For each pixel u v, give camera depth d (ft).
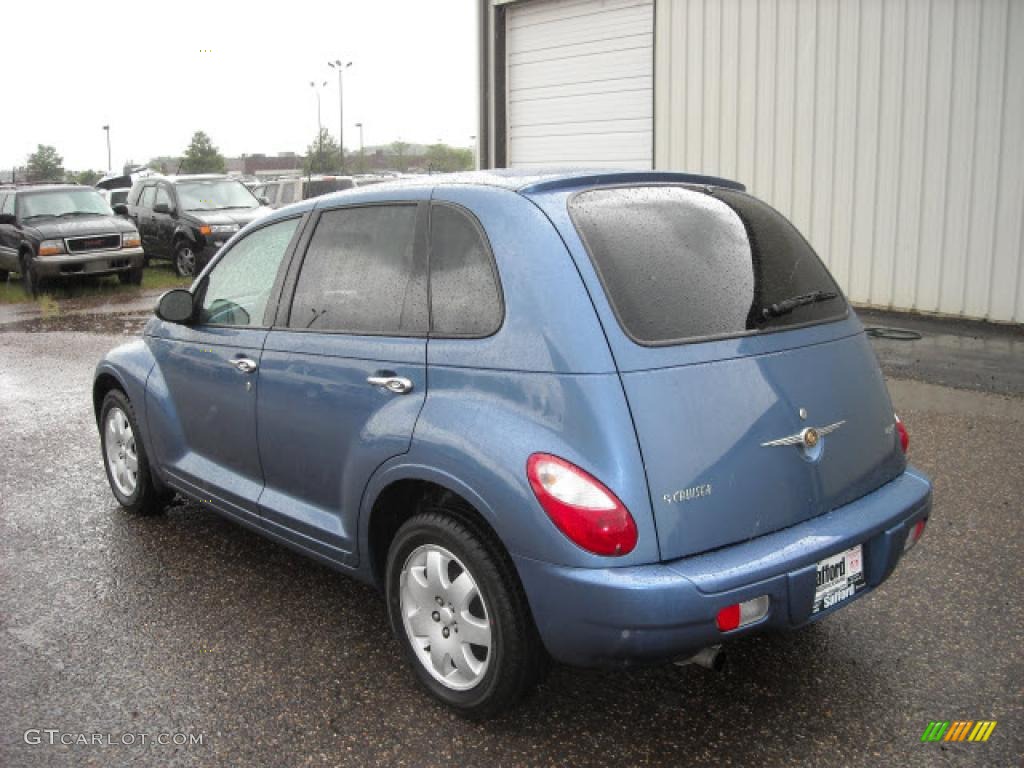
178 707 10.87
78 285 54.03
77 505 17.81
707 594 8.80
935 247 32.30
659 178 11.45
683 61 38.17
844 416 10.45
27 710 10.87
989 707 10.52
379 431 10.77
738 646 11.99
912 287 33.04
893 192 32.96
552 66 43.37
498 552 9.79
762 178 36.35
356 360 11.36
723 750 9.89
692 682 11.20
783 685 11.08
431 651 10.68
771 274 10.80
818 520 10.01
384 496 11.13
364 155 257.14
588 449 8.98
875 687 10.98
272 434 12.88
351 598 13.67
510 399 9.61
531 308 9.64
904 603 12.98
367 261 11.83
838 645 11.94
